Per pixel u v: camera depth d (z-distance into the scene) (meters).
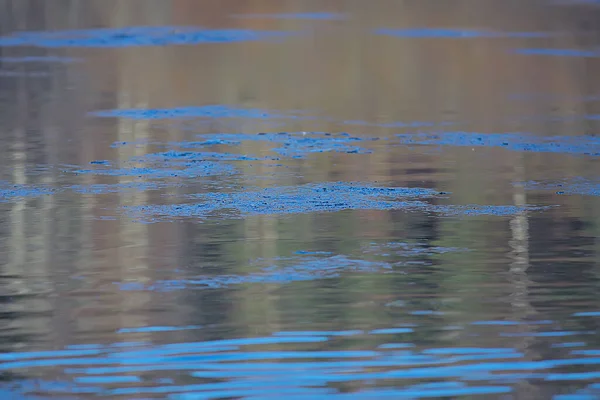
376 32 132.00
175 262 37.78
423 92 89.12
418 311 32.16
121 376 27.06
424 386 26.28
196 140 65.31
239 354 28.55
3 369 27.61
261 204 47.22
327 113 77.38
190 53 113.38
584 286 34.56
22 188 51.06
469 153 61.41
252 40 124.31
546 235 41.47
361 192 49.88
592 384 26.30
